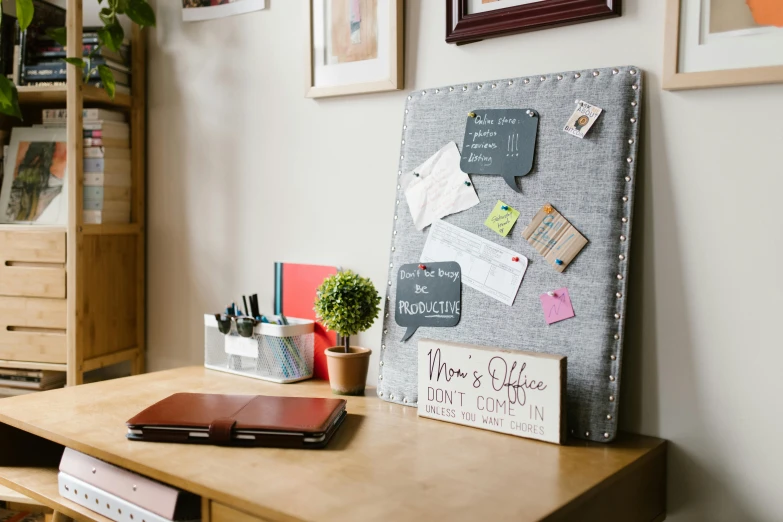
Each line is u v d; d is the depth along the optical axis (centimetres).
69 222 190
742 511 121
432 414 138
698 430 125
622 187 126
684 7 122
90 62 194
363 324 155
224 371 179
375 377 169
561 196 132
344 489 101
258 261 193
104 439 125
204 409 132
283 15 184
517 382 127
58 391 158
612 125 128
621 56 131
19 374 203
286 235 187
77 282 190
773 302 117
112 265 206
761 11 115
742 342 120
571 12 134
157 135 212
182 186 208
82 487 129
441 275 146
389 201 166
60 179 208
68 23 187
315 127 179
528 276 135
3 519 188
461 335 143
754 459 119
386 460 114
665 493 128
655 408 129
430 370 138
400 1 159
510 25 141
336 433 129
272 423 122
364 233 171
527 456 117
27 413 140
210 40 199
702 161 123
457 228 145
